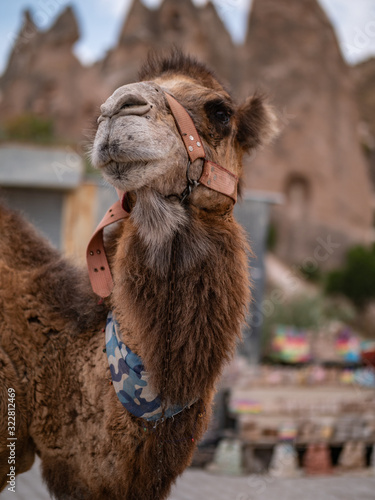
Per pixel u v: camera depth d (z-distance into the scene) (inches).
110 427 100.7
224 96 123.6
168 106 108.2
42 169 506.6
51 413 105.6
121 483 100.7
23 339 106.7
